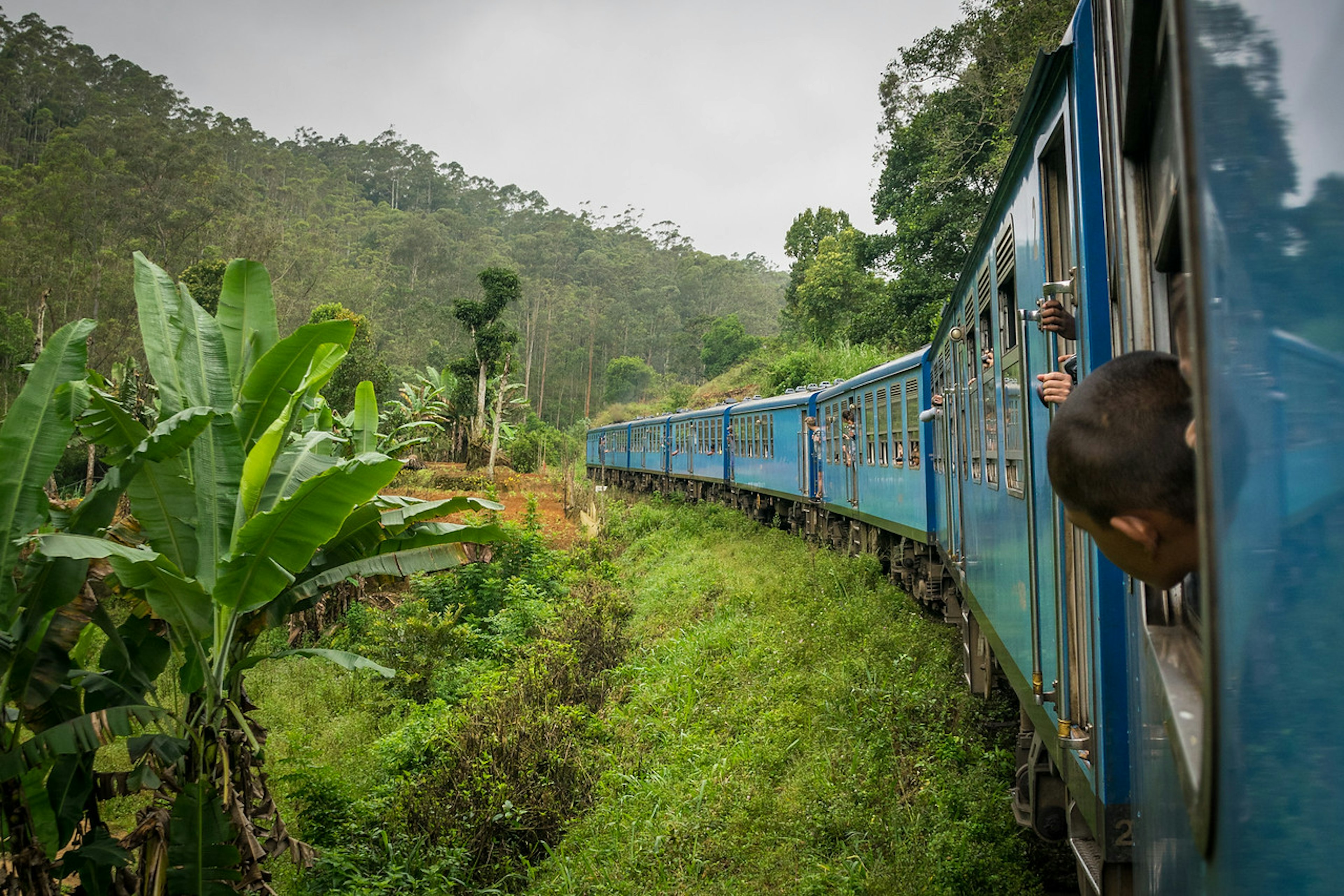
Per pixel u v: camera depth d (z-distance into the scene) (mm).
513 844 6293
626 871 5375
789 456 16875
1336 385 695
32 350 26016
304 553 4148
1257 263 714
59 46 85312
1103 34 1991
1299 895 716
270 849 4477
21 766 3623
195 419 3830
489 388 34938
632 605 12766
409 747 7352
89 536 4043
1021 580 3859
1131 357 1212
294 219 75812
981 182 25703
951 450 7219
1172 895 1126
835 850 5242
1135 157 1526
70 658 4016
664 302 90750
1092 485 1157
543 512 24641
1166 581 1193
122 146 55969
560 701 8555
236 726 4461
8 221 36875
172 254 46312
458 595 12188
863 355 31828
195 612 4219
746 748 6773
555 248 95688
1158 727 1224
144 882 4164
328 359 4785
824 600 10492
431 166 128750
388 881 5387
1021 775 4820
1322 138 696
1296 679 710
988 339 5160
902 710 6648
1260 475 715
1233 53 730
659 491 28297
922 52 24922
